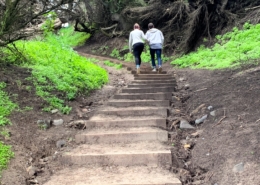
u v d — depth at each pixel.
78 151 4.52
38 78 6.47
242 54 10.15
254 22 13.03
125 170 4.01
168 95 7.15
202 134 4.70
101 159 4.23
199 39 15.09
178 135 4.92
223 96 5.77
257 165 3.41
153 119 5.43
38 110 5.57
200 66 11.27
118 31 22.00
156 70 11.49
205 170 3.79
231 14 14.19
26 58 7.18
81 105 6.55
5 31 5.84
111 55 20.48
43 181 3.79
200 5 14.82
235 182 3.30
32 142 4.61
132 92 7.82
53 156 4.44
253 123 4.31
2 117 4.78
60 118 5.65
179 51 15.98
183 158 4.23
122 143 4.84
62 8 6.55
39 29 6.81
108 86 8.90
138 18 18.64
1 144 4.12
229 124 4.55
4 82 5.83
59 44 10.62
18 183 3.60
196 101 6.18
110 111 6.04
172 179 3.65
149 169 4.01
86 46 24.58
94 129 5.39
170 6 16.75
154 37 10.97
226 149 3.92
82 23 22.92
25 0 5.94
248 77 6.50
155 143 4.74
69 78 7.22
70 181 3.72
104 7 21.80
